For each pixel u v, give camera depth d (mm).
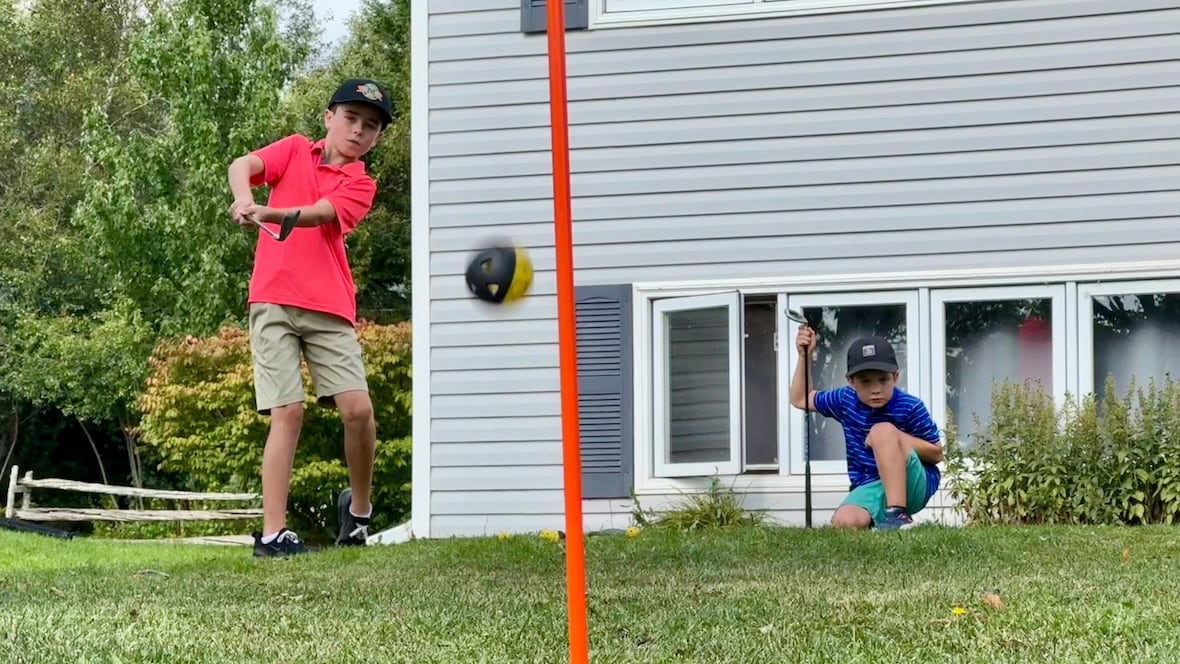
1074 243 7926
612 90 8430
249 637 3229
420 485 8508
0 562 10156
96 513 16250
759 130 8273
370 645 3117
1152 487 7043
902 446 6758
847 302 8141
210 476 16078
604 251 8414
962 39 8086
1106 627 3229
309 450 14695
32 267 25641
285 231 5484
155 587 4504
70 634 3199
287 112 23359
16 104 27906
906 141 8125
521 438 8438
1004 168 8016
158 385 15797
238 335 15594
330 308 6039
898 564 4988
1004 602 3775
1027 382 7477
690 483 8250
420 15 8641
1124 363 7895
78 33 28797
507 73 8539
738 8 8312
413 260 8586
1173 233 7828
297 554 5883
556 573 4918
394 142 25344
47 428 25828
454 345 8508
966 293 8039
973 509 7297
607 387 8375
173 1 22547
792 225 8227
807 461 7199
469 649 3049
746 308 8344
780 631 3270
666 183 8352
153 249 21406
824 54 8219
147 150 21375
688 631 3299
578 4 8461
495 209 8516
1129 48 7914
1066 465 7168
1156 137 7867
